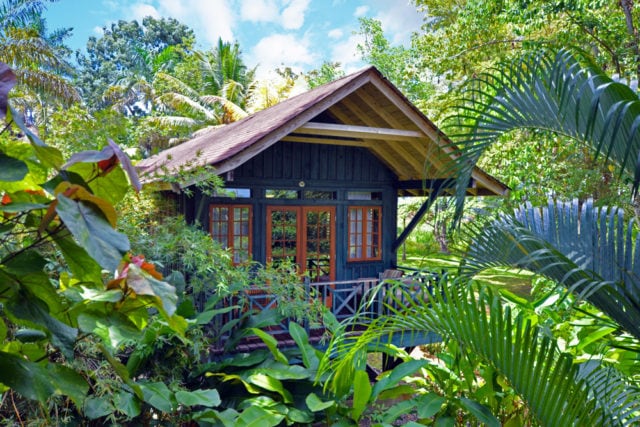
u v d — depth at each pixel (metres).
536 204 9.75
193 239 5.26
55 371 0.92
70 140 5.38
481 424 4.21
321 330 7.61
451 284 3.06
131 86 27.38
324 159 9.26
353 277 9.61
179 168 5.99
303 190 9.08
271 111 10.46
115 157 0.99
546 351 2.88
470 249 3.16
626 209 5.36
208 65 29.66
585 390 2.82
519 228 2.76
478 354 3.05
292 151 8.95
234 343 5.55
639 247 2.69
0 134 0.91
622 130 2.47
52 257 2.63
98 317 0.95
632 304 2.36
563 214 2.99
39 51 14.41
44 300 0.97
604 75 2.52
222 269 5.52
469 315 2.99
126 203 5.21
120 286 0.99
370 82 7.14
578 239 2.83
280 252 8.91
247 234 8.58
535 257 2.43
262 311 5.88
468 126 3.17
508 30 13.36
